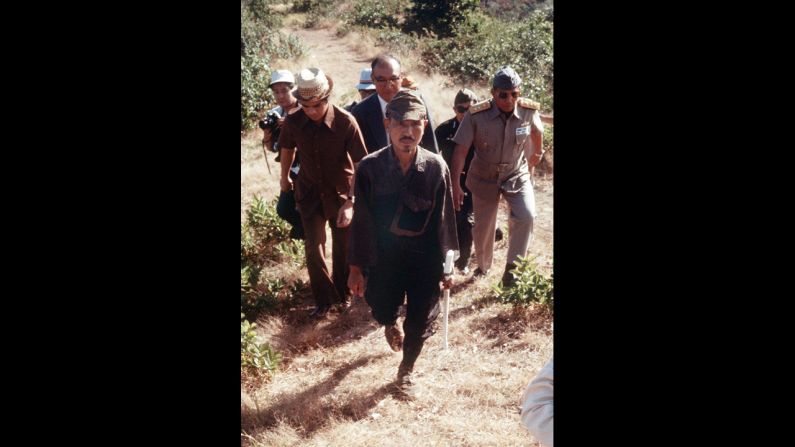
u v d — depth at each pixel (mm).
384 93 4391
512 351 4145
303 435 3455
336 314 4781
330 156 4324
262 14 20172
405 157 3291
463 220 5238
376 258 3477
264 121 5023
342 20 21844
